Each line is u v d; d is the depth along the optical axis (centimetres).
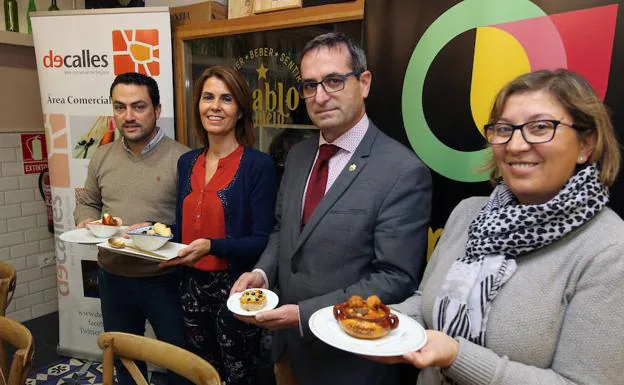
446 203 166
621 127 128
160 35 227
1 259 294
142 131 180
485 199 108
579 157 82
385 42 171
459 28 155
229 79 160
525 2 142
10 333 121
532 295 80
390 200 118
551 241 81
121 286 181
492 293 85
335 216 122
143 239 152
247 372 170
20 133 294
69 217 250
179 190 173
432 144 166
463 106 158
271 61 222
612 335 71
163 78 230
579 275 77
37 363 255
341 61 122
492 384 75
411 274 117
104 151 195
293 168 147
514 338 80
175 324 181
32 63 294
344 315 86
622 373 71
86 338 260
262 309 115
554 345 78
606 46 129
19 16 294
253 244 157
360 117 130
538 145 79
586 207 79
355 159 126
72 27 233
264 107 228
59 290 260
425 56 163
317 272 124
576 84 80
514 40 145
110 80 234
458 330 87
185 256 147
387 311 89
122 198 185
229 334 163
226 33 227
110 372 120
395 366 128
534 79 83
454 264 96
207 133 171
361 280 119
